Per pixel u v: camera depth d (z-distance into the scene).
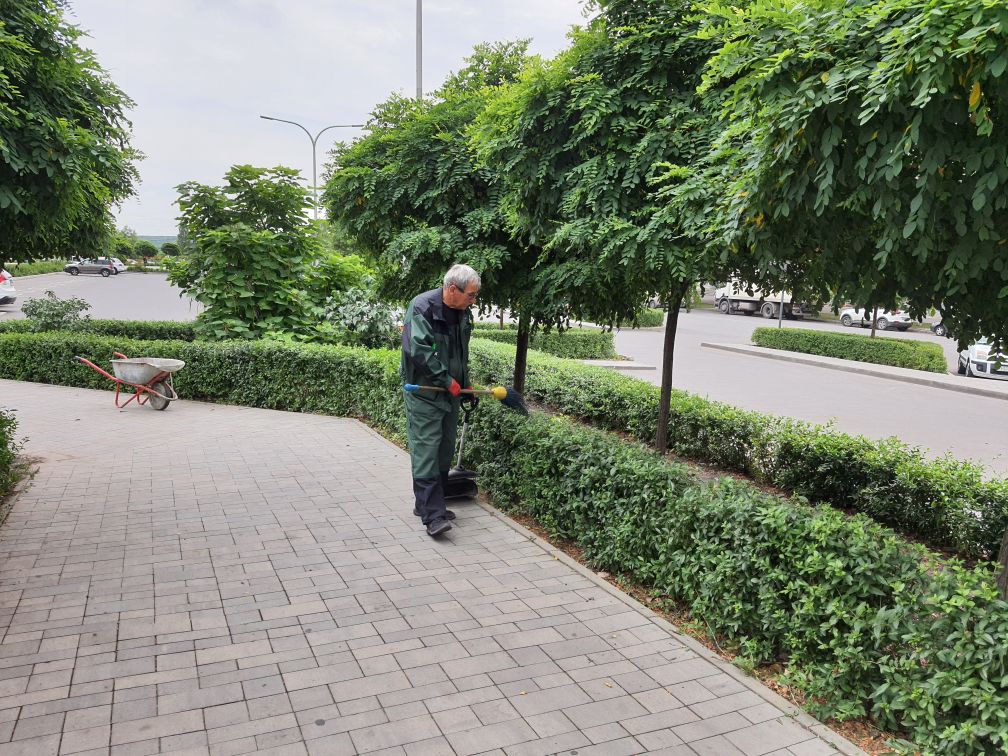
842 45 2.63
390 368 7.70
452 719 2.73
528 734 2.66
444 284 4.71
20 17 4.27
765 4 2.79
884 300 3.49
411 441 4.80
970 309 3.15
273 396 9.33
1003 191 2.37
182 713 2.71
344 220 7.12
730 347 22.77
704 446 6.59
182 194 10.70
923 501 4.70
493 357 11.23
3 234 4.61
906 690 2.62
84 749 2.48
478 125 5.66
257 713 2.73
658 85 4.41
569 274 4.94
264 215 11.17
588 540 4.37
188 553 4.34
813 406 12.48
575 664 3.17
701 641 3.42
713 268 4.18
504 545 4.63
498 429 5.54
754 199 2.98
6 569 4.02
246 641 3.29
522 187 5.09
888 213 2.57
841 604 2.86
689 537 3.65
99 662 3.06
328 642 3.30
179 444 7.20
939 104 2.32
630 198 4.55
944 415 11.77
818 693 2.86
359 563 4.26
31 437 7.32
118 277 53.50
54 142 4.18
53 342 10.80
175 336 14.46
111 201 5.64
